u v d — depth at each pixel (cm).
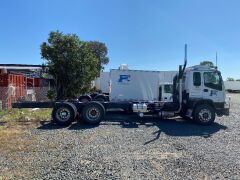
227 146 1148
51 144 1130
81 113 1680
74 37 3059
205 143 1204
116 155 987
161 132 1450
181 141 1239
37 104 1666
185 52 1786
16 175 770
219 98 1747
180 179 761
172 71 2588
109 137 1297
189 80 1753
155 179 758
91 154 993
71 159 927
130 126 1627
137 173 804
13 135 1293
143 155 994
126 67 2136
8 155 966
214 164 895
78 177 762
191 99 1742
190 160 938
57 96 3041
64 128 1531
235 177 779
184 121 1850
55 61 3011
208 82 1752
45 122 1705
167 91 2044
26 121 1705
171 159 948
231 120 1953
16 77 2422
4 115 1873
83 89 3148
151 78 1944
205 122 1711
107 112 2036
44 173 789
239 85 8238
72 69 3039
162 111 1811
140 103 1789
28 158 933
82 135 1337
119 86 1927
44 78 3180
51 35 3039
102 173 798
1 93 2178
